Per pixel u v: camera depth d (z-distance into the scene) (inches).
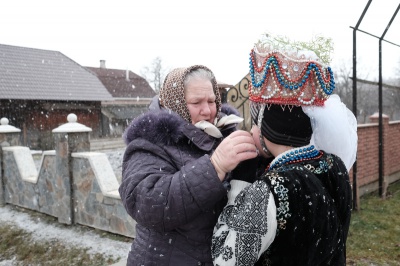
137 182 51.1
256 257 41.4
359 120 308.8
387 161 255.0
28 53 942.4
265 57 45.8
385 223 184.2
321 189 43.7
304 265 41.5
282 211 40.9
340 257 46.9
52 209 222.1
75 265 167.2
